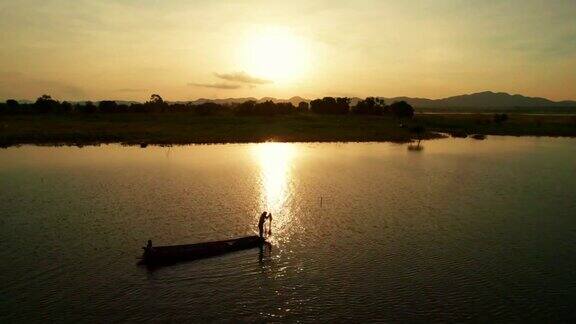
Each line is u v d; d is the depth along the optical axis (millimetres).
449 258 29438
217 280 25781
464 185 53531
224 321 21391
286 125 127188
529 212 41156
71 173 57094
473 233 34781
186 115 155750
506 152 88375
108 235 32969
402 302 23281
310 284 25359
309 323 21250
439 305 22953
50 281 25250
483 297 23922
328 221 37375
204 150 82312
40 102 156250
